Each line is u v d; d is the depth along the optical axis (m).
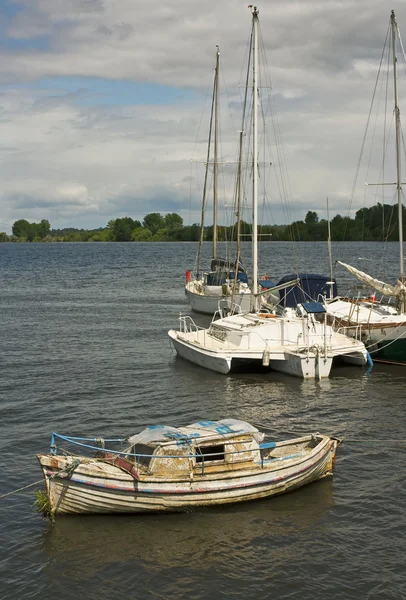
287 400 29.88
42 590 15.51
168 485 18.48
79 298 70.50
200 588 15.54
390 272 95.19
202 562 16.53
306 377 33.50
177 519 18.47
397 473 21.41
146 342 43.81
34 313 58.34
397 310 41.53
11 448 23.64
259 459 19.48
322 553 16.89
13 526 18.16
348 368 36.12
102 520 18.42
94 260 152.38
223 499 19.00
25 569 16.27
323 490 20.23
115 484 18.25
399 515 18.70
